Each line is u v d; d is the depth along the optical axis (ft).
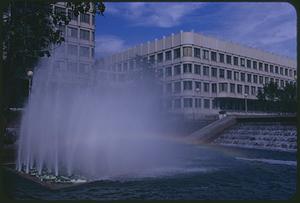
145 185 44.83
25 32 36.42
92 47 164.45
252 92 210.59
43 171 52.01
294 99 186.39
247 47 211.41
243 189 44.16
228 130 119.75
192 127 125.29
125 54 209.05
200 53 184.75
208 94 185.78
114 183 45.19
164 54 192.95
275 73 229.04
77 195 37.96
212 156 81.00
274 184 47.42
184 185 45.88
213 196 39.47
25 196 35.88
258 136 106.52
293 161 72.64
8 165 55.77
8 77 42.83
